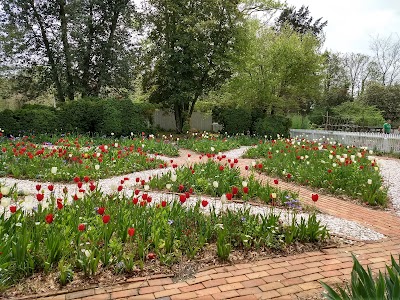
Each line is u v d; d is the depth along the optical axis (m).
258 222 4.54
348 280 3.49
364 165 9.23
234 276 3.51
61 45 19.22
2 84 21.39
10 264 3.09
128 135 17.94
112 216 4.24
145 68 22.17
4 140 12.42
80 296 2.99
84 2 18.73
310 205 6.32
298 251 4.20
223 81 22.14
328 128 26.59
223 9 20.42
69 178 7.70
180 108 22.94
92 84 20.77
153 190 7.02
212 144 14.95
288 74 21.83
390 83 39.12
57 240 3.34
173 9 19.47
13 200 5.69
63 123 16.45
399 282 2.38
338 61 38.78
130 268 3.41
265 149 12.97
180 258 3.74
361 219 5.80
